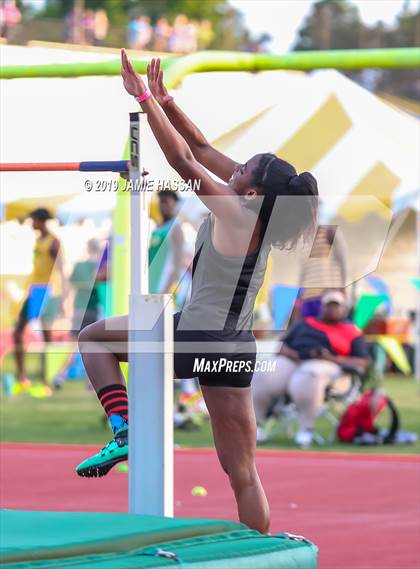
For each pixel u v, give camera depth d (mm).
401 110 21328
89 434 17703
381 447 16125
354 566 8695
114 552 5469
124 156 11453
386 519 10836
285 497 12102
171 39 55906
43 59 12031
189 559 5406
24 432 17938
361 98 19859
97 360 7016
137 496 6824
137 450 6820
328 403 18141
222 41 66312
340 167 19438
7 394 23266
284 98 18828
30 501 11883
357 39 75688
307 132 19281
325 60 10719
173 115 7371
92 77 12664
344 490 12562
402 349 25891
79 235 12656
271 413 16484
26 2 56219
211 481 13211
